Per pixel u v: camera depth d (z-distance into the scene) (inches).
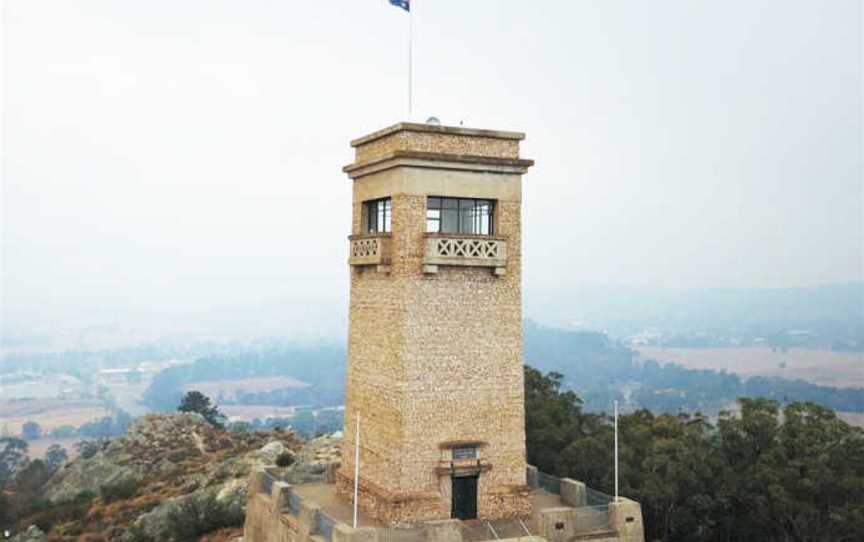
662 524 1862.7
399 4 1492.4
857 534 1620.3
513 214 1461.6
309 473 1836.9
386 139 1465.3
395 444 1373.0
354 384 1552.7
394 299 1400.1
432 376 1389.0
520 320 1462.8
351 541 1190.3
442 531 1248.2
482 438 1419.8
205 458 3280.0
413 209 1389.0
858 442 1790.1
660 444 1923.0
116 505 2891.2
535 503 1503.4
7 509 3125.0
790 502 1686.8
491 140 1454.2
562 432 2193.7
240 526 2380.7
